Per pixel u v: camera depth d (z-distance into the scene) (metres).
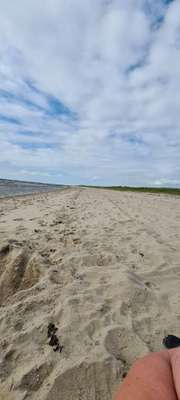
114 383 2.13
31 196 21.69
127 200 21.53
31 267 4.53
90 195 29.81
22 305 3.21
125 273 4.11
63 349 2.50
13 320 2.96
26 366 2.32
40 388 2.11
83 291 3.58
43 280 3.89
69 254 5.02
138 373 1.43
